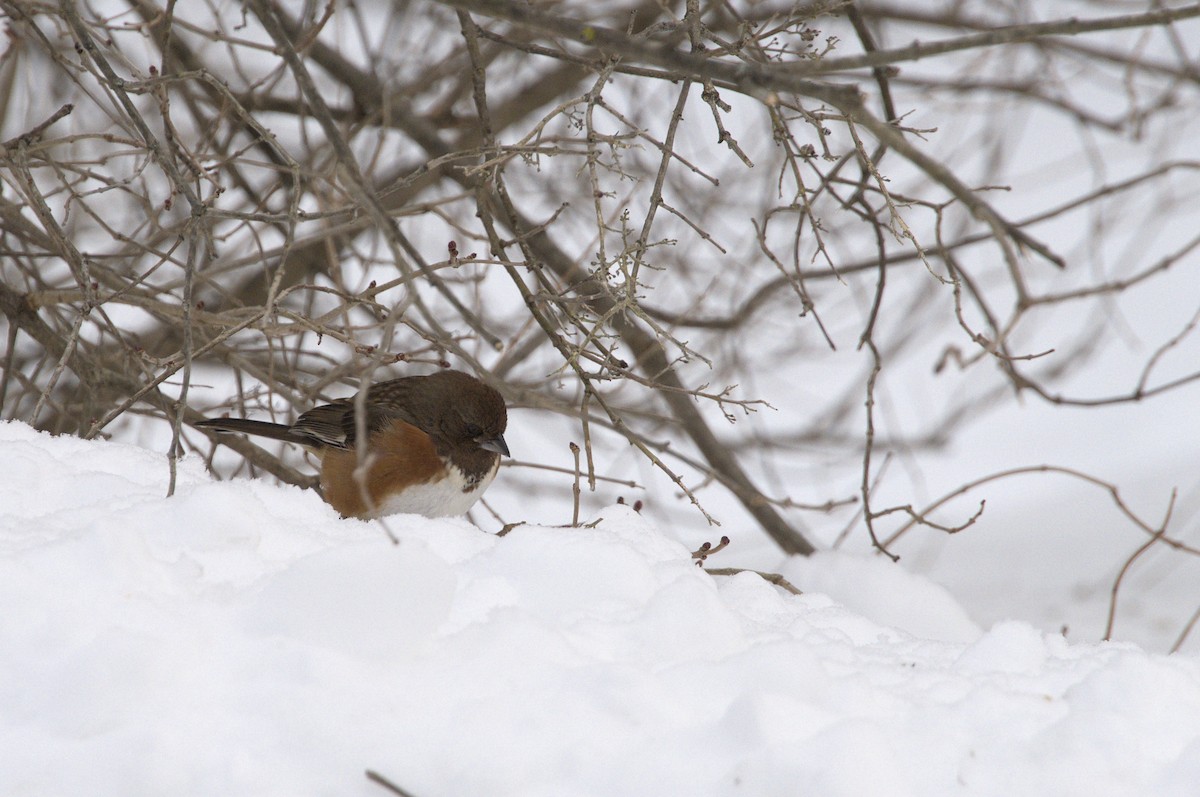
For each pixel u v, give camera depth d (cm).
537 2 1341
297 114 1411
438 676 533
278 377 1185
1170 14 603
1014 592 1555
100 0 1664
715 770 501
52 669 520
